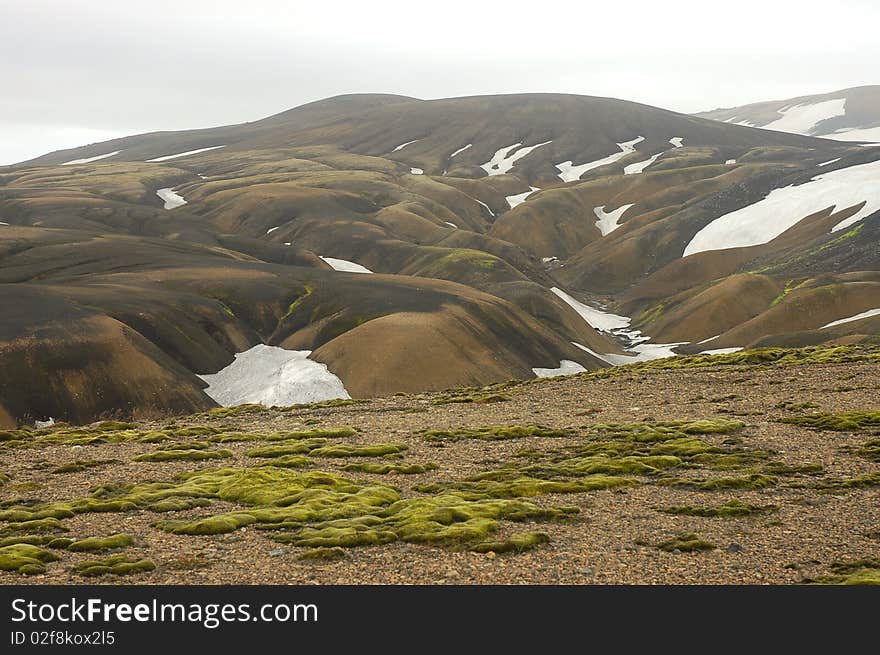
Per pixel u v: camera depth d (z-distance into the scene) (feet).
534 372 533.55
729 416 171.32
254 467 138.41
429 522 99.04
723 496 114.83
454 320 537.24
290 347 534.37
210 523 100.27
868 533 96.32
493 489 119.65
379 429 174.60
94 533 99.35
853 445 142.20
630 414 179.83
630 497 115.44
